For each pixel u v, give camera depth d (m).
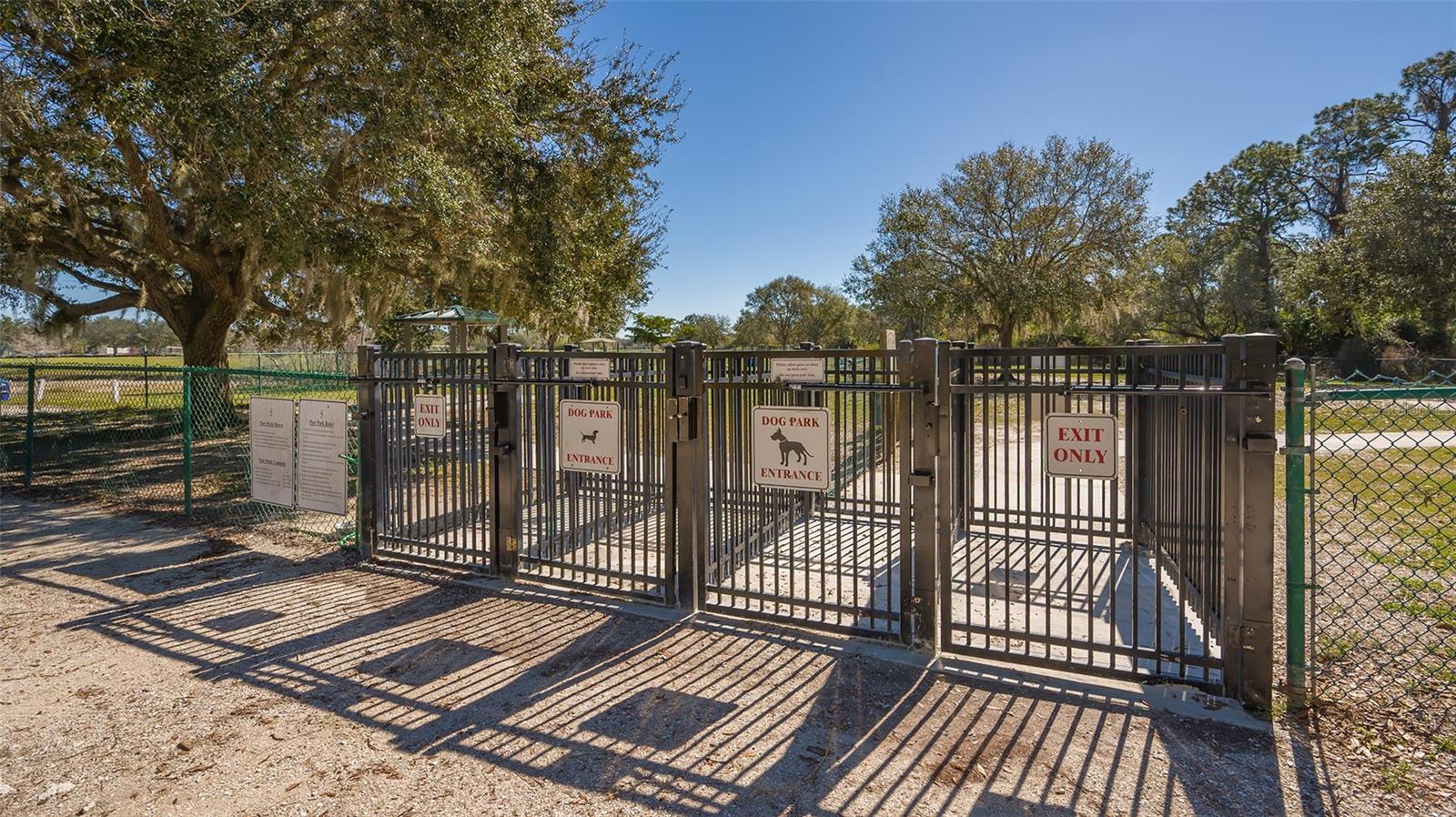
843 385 3.94
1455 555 5.17
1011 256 25.05
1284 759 2.81
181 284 15.38
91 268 14.09
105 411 16.20
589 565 5.39
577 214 14.97
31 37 8.16
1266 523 3.11
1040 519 6.58
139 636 4.19
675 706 3.32
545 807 2.58
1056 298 24.39
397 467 5.61
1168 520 4.94
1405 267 24.95
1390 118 40.00
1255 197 43.03
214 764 2.88
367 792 2.68
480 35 9.92
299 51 9.52
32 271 11.65
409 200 11.28
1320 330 32.53
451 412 5.35
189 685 3.57
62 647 4.04
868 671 3.66
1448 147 25.66
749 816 2.52
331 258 10.88
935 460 3.79
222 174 9.44
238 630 4.29
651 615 4.47
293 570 5.45
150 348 26.23
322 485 5.78
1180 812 2.49
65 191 10.12
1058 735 3.02
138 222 11.61
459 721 3.20
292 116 9.02
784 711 3.27
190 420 7.19
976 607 4.56
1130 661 3.71
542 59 13.46
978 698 3.36
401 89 9.53
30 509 7.50
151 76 8.15
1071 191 24.44
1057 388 3.53
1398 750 2.84
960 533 6.12
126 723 3.20
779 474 4.16
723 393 4.63
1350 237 27.33
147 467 9.93
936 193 25.75
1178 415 4.53
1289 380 3.14
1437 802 2.51
